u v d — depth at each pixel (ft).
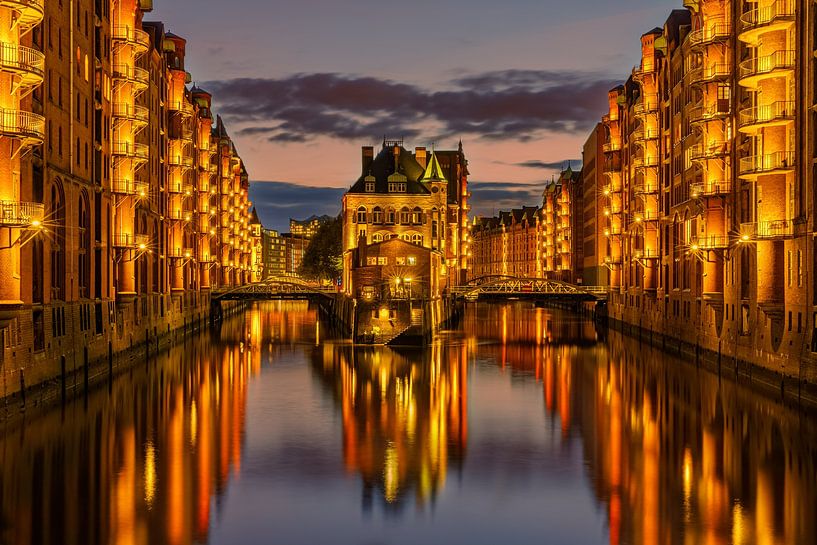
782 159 159.94
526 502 100.83
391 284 304.71
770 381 165.78
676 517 94.73
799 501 99.76
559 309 538.47
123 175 212.43
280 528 91.30
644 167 288.71
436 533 90.43
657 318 277.85
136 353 224.94
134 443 127.34
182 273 297.53
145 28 259.60
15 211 130.82
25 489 103.14
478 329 354.95
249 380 194.80
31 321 143.33
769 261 163.53
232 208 498.69
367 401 167.63
